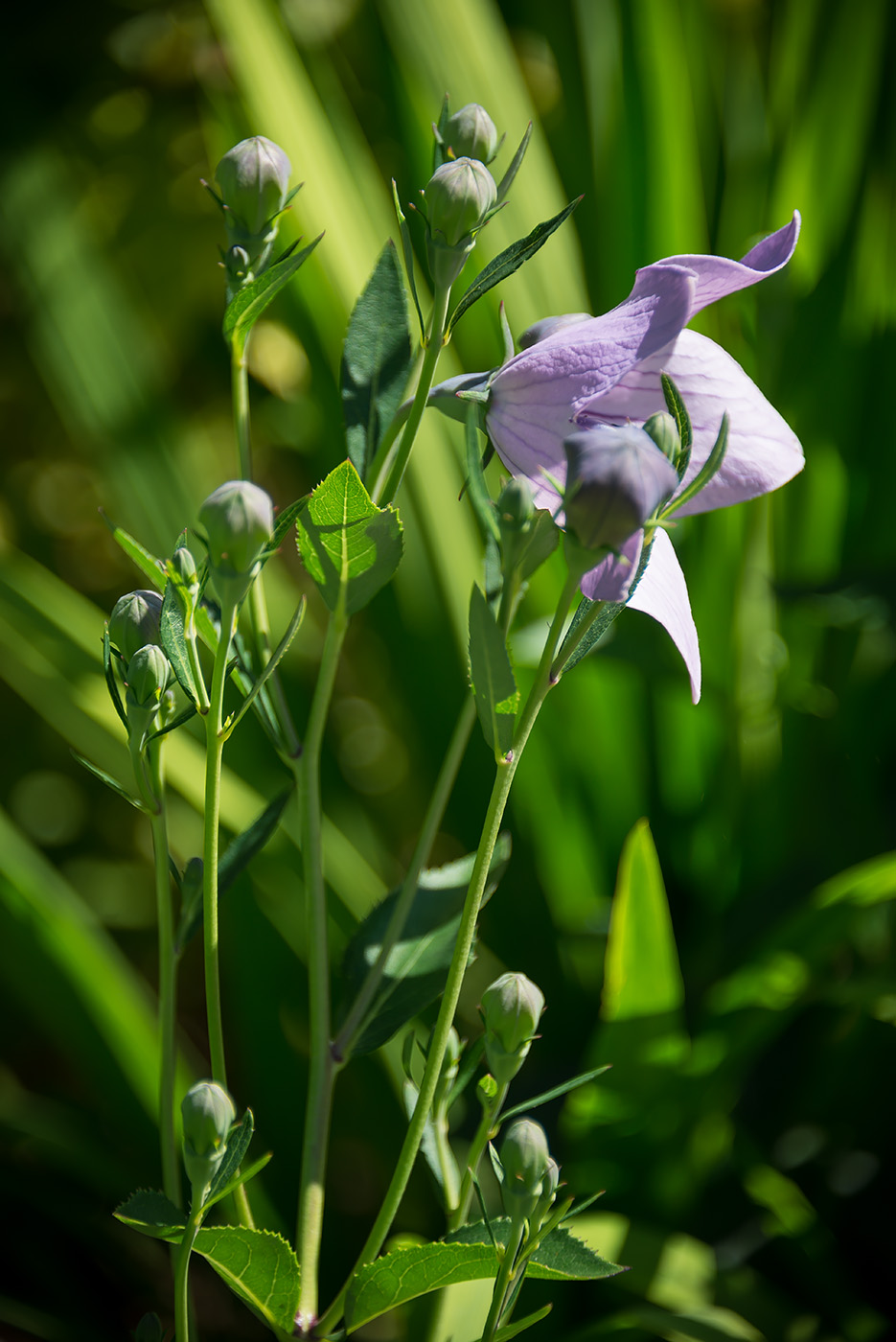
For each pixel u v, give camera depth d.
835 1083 1.00
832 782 1.08
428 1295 0.73
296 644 1.14
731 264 0.62
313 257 1.05
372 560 0.64
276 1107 0.95
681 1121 0.86
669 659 0.96
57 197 1.16
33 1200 0.93
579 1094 0.83
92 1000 0.90
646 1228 0.82
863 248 1.18
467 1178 0.65
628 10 1.17
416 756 1.14
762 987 0.82
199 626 0.65
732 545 1.11
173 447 1.11
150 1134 0.91
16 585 0.94
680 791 1.14
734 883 1.09
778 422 0.65
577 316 0.65
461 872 0.69
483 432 0.65
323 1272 0.91
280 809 0.66
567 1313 0.79
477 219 0.62
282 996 0.97
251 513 0.61
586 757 1.12
